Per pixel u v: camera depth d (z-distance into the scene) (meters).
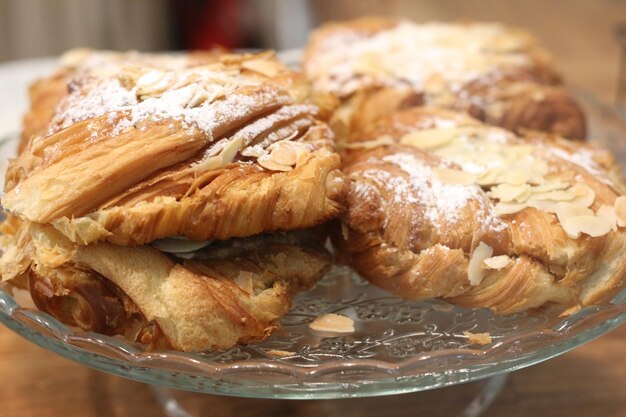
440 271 0.43
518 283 0.43
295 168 0.42
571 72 0.80
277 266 0.44
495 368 0.41
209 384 0.41
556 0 1.01
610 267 0.44
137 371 0.41
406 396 0.49
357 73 0.57
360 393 0.41
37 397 0.49
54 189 0.40
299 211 0.42
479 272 0.43
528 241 0.43
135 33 1.13
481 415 0.48
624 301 0.43
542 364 0.51
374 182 0.45
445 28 0.65
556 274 0.44
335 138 0.49
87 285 0.42
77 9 1.09
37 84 0.58
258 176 0.42
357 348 0.43
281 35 1.11
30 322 0.42
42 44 1.10
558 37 0.89
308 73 0.60
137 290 0.41
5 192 0.44
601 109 0.64
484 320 0.45
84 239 0.40
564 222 0.44
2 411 0.48
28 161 0.42
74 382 0.50
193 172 0.42
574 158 0.49
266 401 0.49
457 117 0.52
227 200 0.41
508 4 0.99
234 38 1.14
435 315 0.45
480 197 0.45
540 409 0.48
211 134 0.42
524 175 0.46
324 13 1.01
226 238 0.42
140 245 0.42
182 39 1.15
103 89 0.45
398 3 0.99
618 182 0.50
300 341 0.43
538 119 0.57
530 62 0.61
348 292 0.47
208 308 0.41
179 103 0.43
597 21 0.94
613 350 0.51
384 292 0.47
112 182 0.40
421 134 0.49
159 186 0.41
